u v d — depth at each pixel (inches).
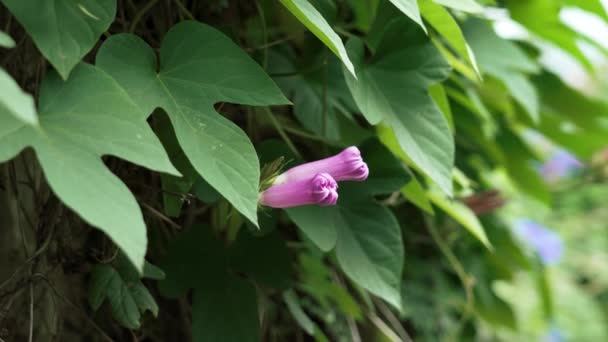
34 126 18.3
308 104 27.4
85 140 18.7
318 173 22.4
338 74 27.6
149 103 20.5
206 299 24.8
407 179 25.7
